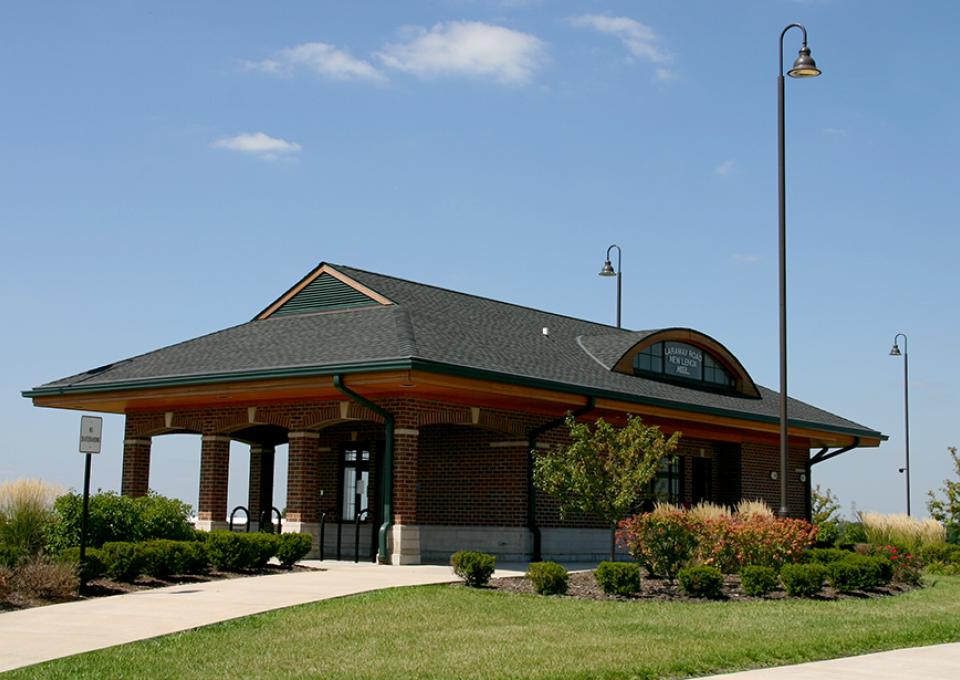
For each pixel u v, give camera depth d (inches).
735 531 864.3
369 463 1160.2
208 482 1108.5
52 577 700.0
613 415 1130.0
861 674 486.6
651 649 541.3
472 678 466.9
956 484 1519.4
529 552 1067.3
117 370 1138.7
